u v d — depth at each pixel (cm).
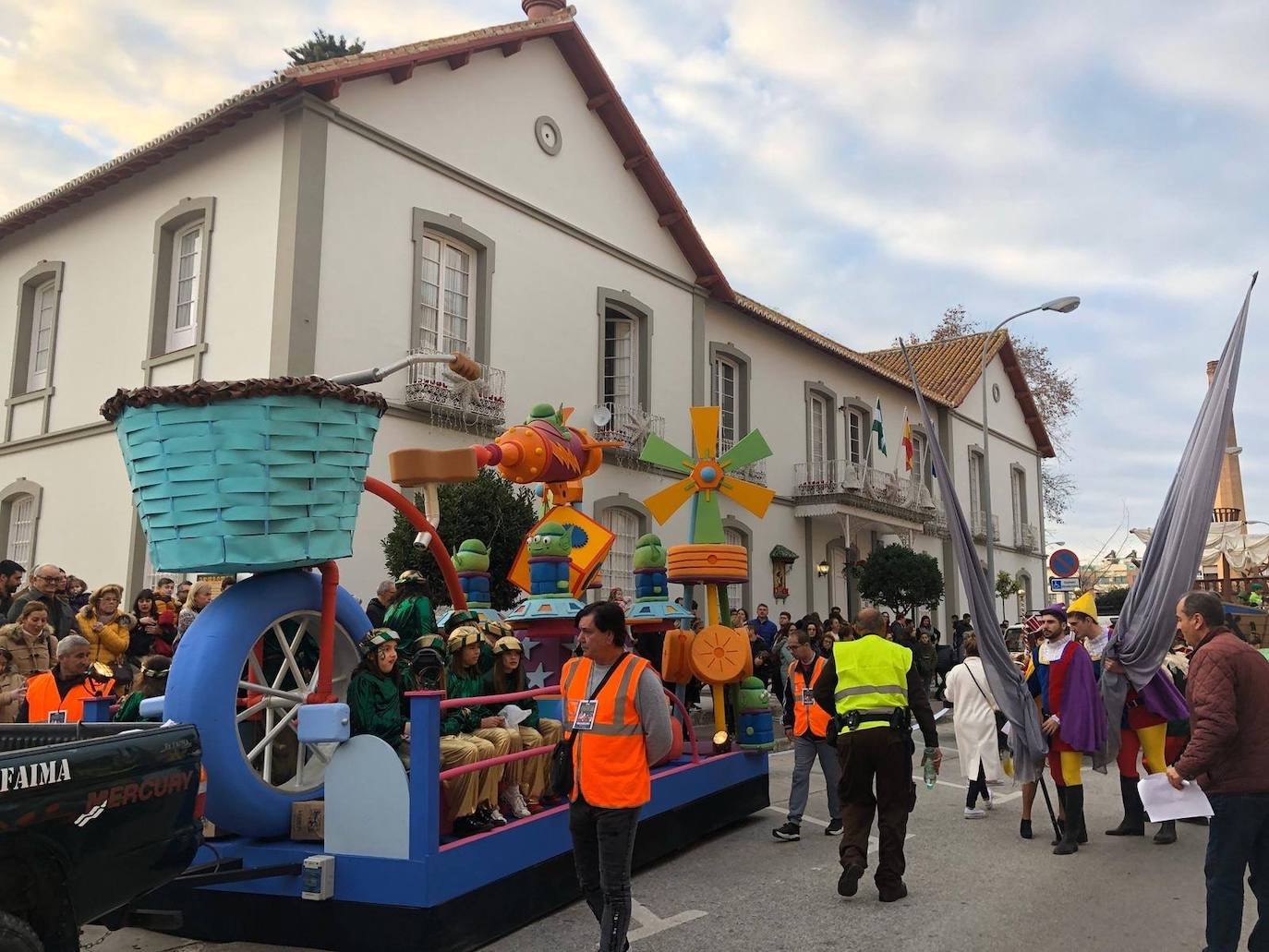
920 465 2872
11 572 925
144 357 1405
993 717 856
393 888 469
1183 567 720
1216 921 438
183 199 1384
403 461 621
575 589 810
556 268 1639
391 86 1372
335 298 1263
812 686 766
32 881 325
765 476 2188
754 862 693
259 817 496
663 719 449
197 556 470
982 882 634
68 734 443
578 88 1727
